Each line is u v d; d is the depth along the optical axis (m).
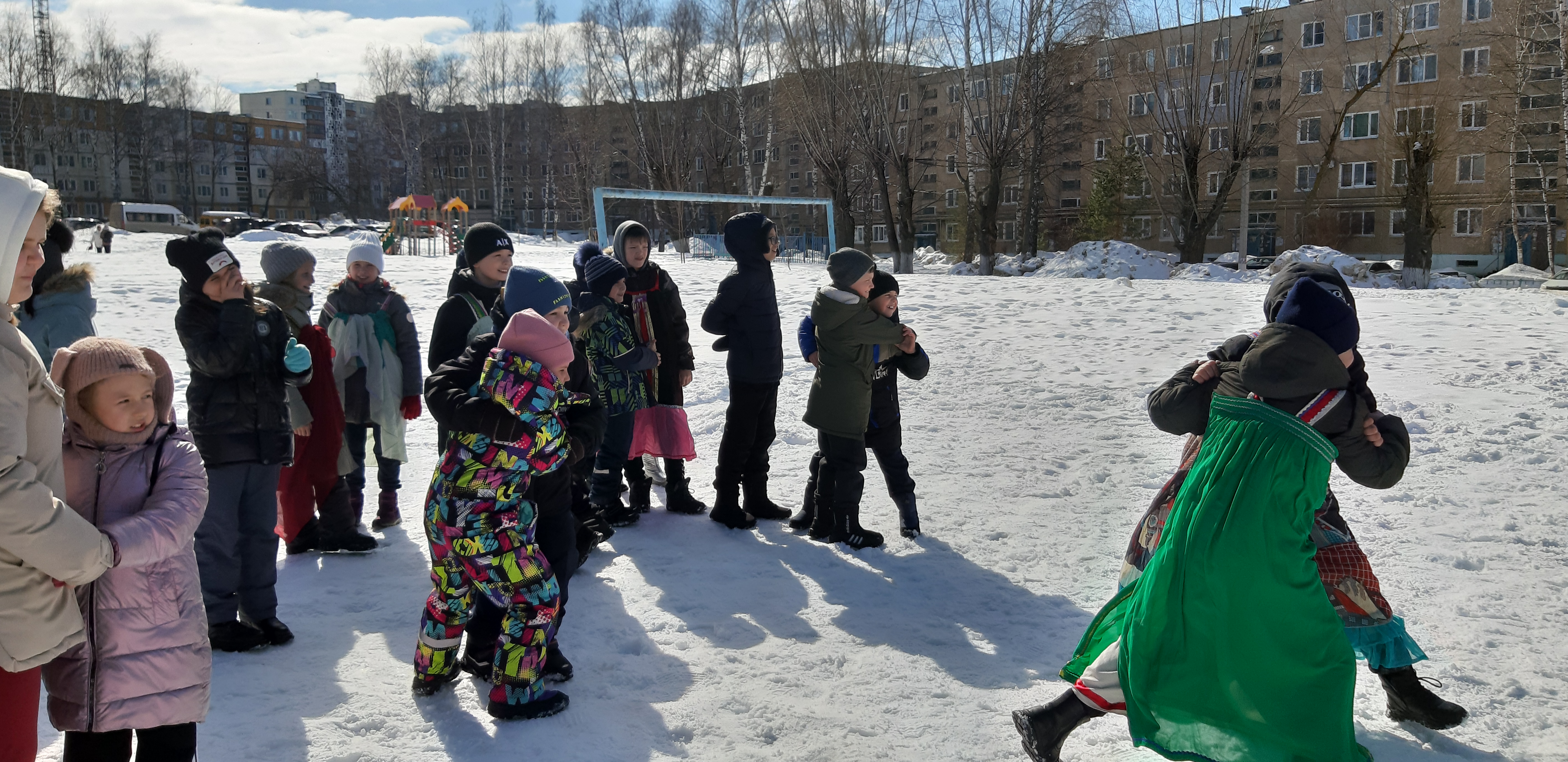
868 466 6.54
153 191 96.19
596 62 49.53
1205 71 43.12
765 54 44.72
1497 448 6.37
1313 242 51.22
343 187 108.88
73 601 2.24
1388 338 10.80
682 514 5.69
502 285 4.53
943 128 52.69
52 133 74.38
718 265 28.14
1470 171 45.12
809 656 3.68
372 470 6.74
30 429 2.15
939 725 3.13
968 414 8.02
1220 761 2.58
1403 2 40.62
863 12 35.69
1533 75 35.06
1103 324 12.85
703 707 3.25
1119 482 6.09
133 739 2.84
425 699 3.32
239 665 3.57
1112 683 2.72
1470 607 3.97
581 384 3.76
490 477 3.14
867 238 48.34
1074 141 50.19
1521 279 29.02
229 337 3.65
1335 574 2.92
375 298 5.32
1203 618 2.62
